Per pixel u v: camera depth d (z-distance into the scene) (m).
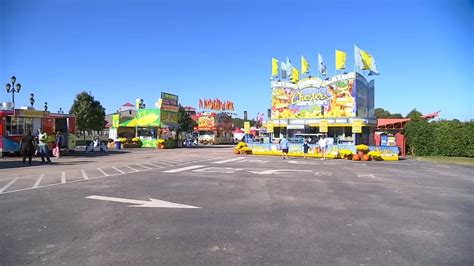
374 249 5.98
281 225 7.42
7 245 6.05
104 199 9.94
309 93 42.66
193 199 10.12
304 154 30.11
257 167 20.17
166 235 6.66
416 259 5.55
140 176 15.17
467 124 32.66
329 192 11.69
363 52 40.88
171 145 48.06
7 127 26.14
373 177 16.16
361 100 41.19
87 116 58.72
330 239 6.50
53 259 5.43
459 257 5.65
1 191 11.12
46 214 8.18
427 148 33.97
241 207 9.13
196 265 5.23
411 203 10.00
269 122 44.97
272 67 44.94
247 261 5.40
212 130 70.12
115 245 6.08
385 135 35.69
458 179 15.85
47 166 19.39
